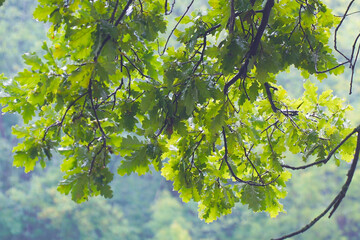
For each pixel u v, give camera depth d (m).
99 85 4.27
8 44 29.39
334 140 5.88
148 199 30.75
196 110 4.82
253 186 5.75
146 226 29.38
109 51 3.60
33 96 4.60
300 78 27.70
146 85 4.43
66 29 4.08
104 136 4.31
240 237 27.62
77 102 4.47
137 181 31.05
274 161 5.93
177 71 4.63
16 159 4.77
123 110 4.92
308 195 27.12
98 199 28.39
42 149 4.81
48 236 28.27
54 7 4.05
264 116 6.48
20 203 28.19
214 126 4.57
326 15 5.26
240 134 5.33
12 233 27.45
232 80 4.34
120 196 30.42
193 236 28.36
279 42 5.04
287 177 6.03
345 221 27.39
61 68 4.39
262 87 5.08
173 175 5.34
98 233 29.41
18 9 30.48
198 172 5.29
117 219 28.81
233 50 3.67
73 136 4.85
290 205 27.62
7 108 4.86
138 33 4.59
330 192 27.48
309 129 5.91
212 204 5.59
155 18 4.74
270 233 27.36
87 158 4.66
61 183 4.52
